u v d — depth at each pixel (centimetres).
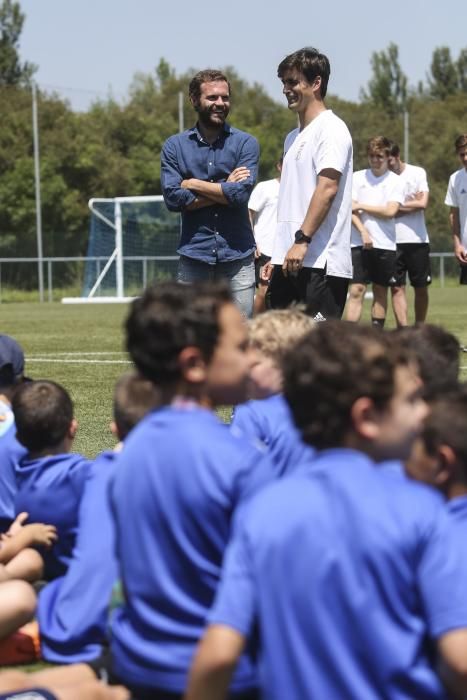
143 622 317
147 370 330
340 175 764
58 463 465
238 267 850
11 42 6775
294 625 268
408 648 270
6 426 509
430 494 279
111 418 908
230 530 310
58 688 346
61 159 4766
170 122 5181
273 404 443
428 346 430
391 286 1461
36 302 3653
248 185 834
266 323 452
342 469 277
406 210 1459
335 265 776
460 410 305
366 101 7969
